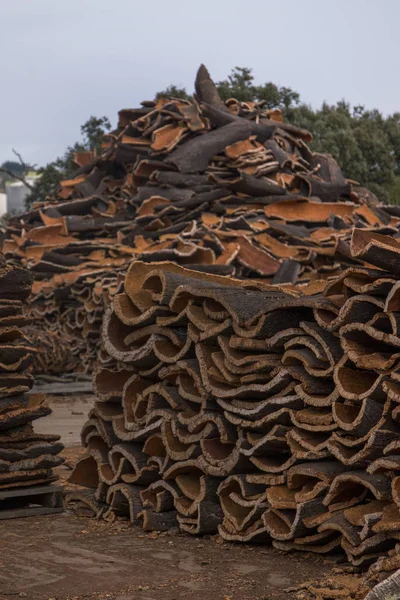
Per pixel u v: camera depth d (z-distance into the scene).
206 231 20.27
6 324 6.83
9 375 6.75
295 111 42.91
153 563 5.31
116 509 6.58
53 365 17.92
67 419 12.91
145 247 20.72
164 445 6.24
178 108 24.67
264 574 5.05
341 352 5.26
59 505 6.91
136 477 6.37
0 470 6.69
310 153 25.11
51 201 26.58
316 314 5.29
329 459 5.35
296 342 5.39
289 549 5.43
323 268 19.48
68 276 20.67
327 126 44.38
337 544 5.18
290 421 5.53
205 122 24.06
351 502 5.12
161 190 22.66
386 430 4.86
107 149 26.91
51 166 44.38
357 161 43.62
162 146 23.52
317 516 5.21
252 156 23.02
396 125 49.50
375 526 4.72
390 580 4.13
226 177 22.84
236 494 5.73
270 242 20.33
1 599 4.61
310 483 5.37
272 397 5.54
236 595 4.65
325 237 20.95
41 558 5.44
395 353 5.13
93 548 5.70
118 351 6.45
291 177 23.16
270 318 5.53
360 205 23.11
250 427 5.63
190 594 4.68
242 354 5.77
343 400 5.21
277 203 21.81
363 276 5.07
